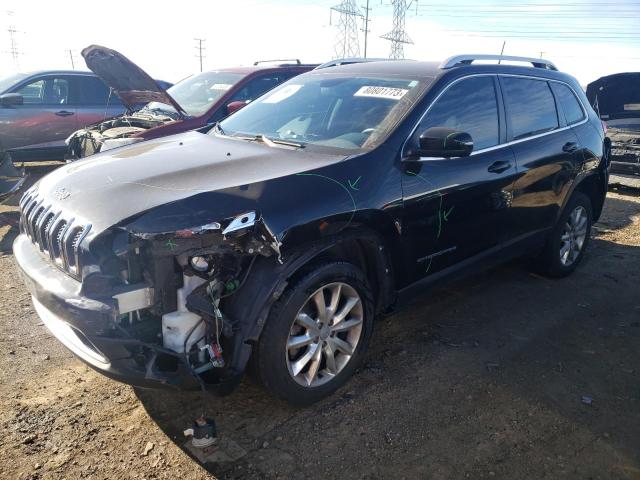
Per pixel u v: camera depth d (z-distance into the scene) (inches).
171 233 96.0
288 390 114.7
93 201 106.4
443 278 149.1
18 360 137.9
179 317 101.0
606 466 106.7
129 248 97.2
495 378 135.8
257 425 115.7
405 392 128.8
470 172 146.6
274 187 109.1
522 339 156.2
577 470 105.4
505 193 159.8
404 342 152.5
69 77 357.7
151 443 109.3
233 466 103.8
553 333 160.4
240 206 102.7
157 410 119.7
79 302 95.6
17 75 354.3
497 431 116.0
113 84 272.5
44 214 113.3
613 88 403.9
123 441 109.7
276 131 153.0
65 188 117.3
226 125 168.2
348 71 170.4
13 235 244.7
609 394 130.9
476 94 156.1
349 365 126.3
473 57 161.8
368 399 125.7
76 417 116.4
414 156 131.2
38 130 343.6
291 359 116.1
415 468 104.7
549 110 185.5
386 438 112.8
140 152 138.3
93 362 102.9
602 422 120.2
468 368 139.9
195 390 104.3
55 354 141.6
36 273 108.5
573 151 188.7
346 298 123.5
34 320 159.9
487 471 104.5
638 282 201.9
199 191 104.8
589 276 207.2
